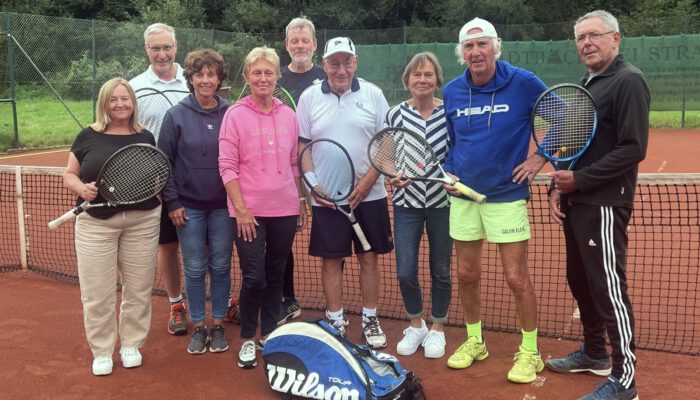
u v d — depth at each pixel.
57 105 14.82
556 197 3.34
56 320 4.45
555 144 3.21
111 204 3.42
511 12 26.61
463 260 3.55
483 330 4.18
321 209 3.87
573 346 3.88
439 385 3.43
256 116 3.55
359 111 3.85
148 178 3.49
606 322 3.11
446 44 17.25
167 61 4.32
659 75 16.77
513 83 3.27
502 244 3.39
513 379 3.42
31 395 3.37
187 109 3.77
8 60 13.84
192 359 3.83
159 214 3.66
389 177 3.57
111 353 3.68
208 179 3.73
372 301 4.01
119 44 15.56
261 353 3.85
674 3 26.77
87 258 3.50
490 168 3.31
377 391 3.10
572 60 16.80
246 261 3.55
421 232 3.81
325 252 3.90
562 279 5.12
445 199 3.67
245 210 3.49
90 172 3.43
